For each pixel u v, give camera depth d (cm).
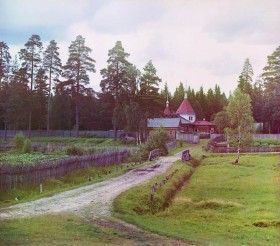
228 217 2467
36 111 10538
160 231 1912
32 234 1719
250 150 6800
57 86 9925
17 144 6894
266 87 9275
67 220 2027
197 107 14438
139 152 6009
